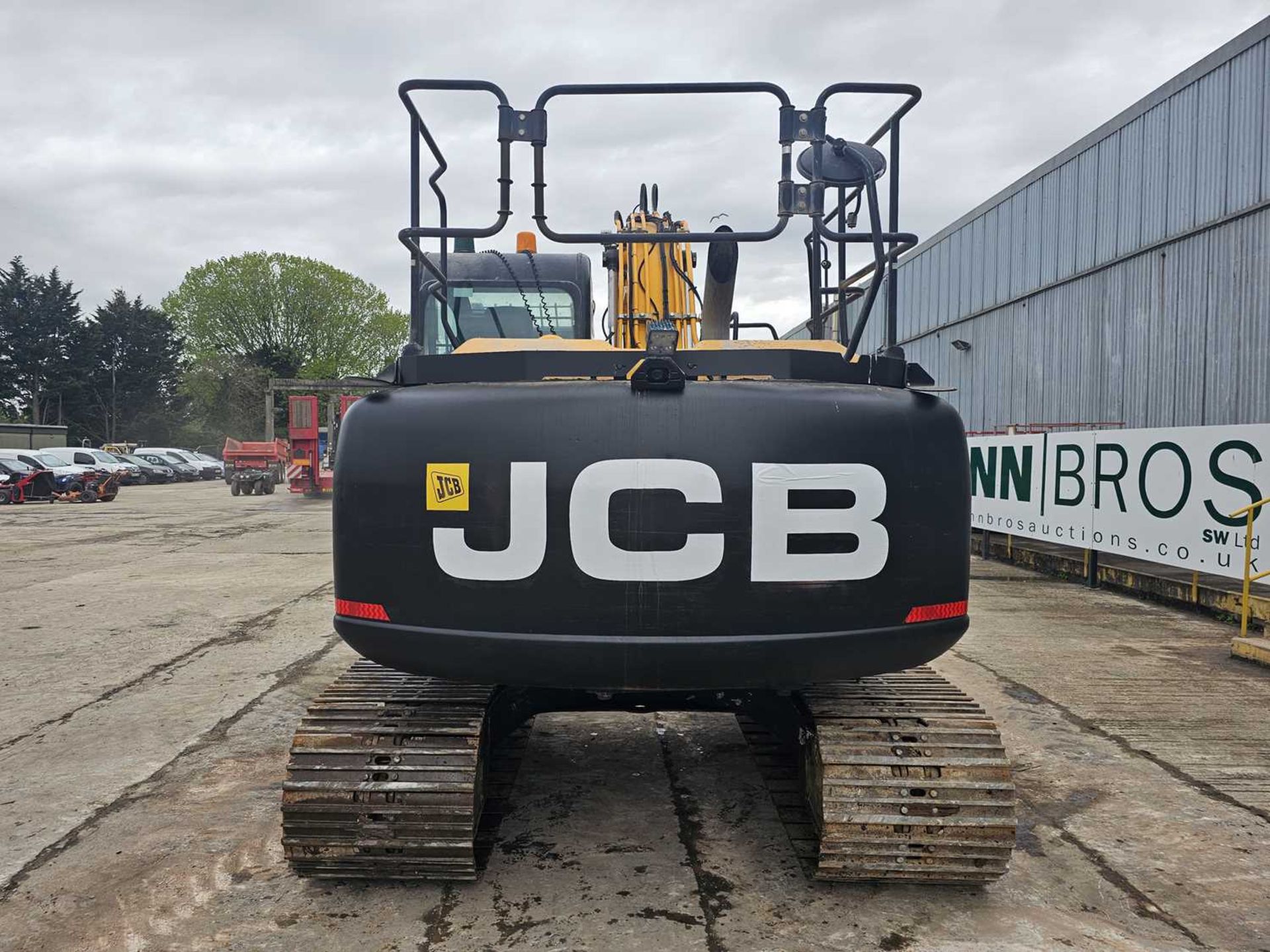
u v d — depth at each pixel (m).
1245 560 6.73
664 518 2.70
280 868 3.27
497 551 2.76
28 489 25.16
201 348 57.75
